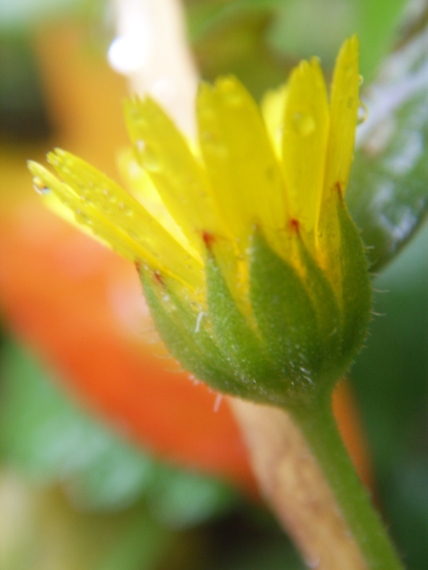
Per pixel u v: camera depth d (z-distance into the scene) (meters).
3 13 0.13
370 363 0.10
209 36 0.10
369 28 0.09
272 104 0.07
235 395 0.06
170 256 0.06
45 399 0.12
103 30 0.12
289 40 0.12
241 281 0.06
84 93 0.15
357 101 0.05
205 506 0.10
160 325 0.06
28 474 0.11
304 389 0.06
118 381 0.11
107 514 0.11
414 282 0.10
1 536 0.11
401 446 0.10
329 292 0.06
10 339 0.13
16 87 0.16
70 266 0.12
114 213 0.06
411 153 0.07
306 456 0.07
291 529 0.07
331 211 0.05
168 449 0.10
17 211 0.13
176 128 0.05
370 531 0.06
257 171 0.05
